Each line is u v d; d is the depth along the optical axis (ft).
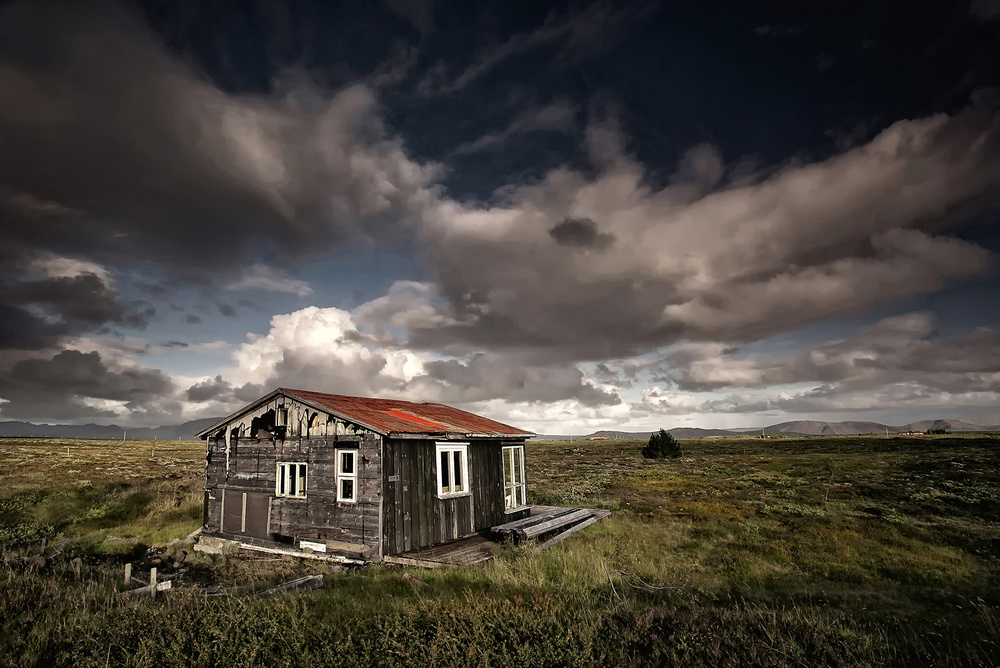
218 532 57.52
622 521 62.90
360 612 25.55
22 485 90.43
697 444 292.81
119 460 165.78
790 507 68.80
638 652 18.92
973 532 51.52
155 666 17.70
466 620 22.02
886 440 235.81
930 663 20.20
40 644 19.51
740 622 22.25
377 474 46.11
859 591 33.09
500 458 65.31
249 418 57.21
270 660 18.06
